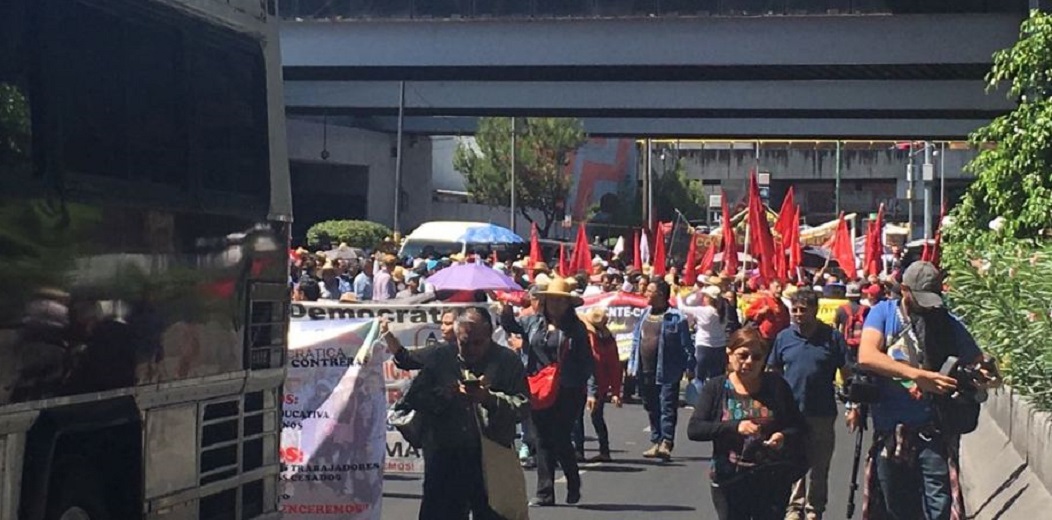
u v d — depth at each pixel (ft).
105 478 22.61
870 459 31.09
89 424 21.36
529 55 131.44
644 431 66.49
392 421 31.60
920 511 30.73
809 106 150.82
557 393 42.16
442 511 30.32
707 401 28.14
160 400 23.54
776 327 42.47
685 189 349.41
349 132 210.38
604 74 138.21
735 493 27.99
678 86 157.58
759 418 27.81
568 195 274.57
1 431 19.30
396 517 40.70
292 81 156.46
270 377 27.66
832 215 401.29
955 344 30.25
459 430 30.14
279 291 28.07
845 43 124.77
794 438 27.86
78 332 21.20
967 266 56.24
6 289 19.40
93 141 21.74
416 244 149.07
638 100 158.40
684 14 128.26
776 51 126.11
